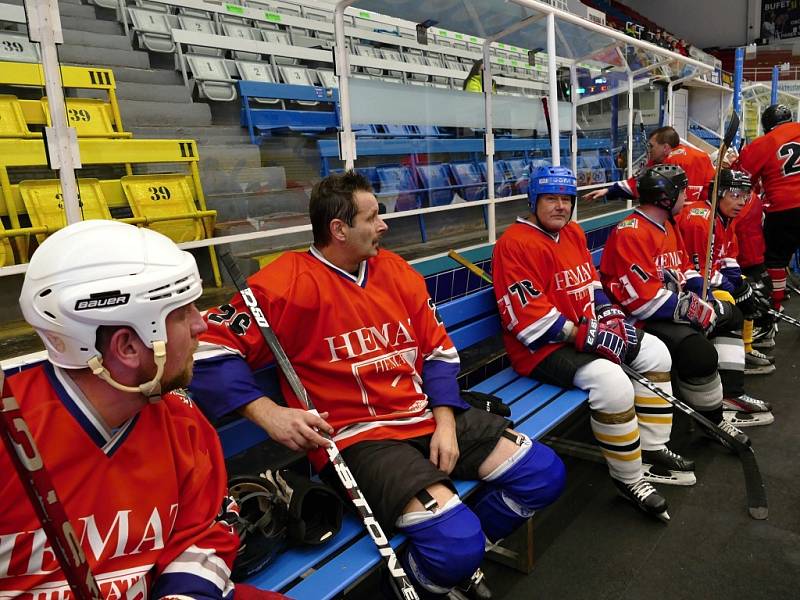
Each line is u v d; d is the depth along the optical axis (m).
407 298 1.85
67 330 0.85
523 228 2.48
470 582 1.95
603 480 2.70
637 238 2.79
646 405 2.62
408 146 3.87
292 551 1.53
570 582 2.03
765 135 4.73
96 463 0.93
